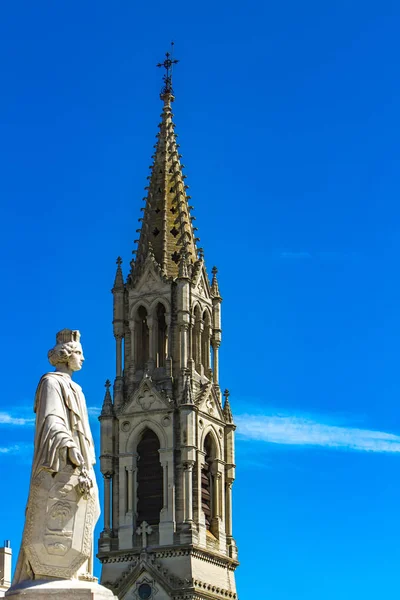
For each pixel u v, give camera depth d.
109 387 151.88
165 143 164.62
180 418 148.00
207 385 152.88
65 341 35.38
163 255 156.50
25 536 33.69
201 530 146.00
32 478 33.72
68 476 33.59
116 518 146.25
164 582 141.62
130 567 143.25
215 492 151.88
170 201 160.38
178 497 145.75
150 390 149.50
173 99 167.88
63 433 33.66
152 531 144.50
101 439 149.25
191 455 146.75
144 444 148.88
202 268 158.12
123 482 147.12
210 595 144.00
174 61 171.25
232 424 155.75
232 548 151.00
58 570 33.62
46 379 34.22
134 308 154.38
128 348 153.62
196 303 155.62
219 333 158.38
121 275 156.50
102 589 33.47
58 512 33.53
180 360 151.38
